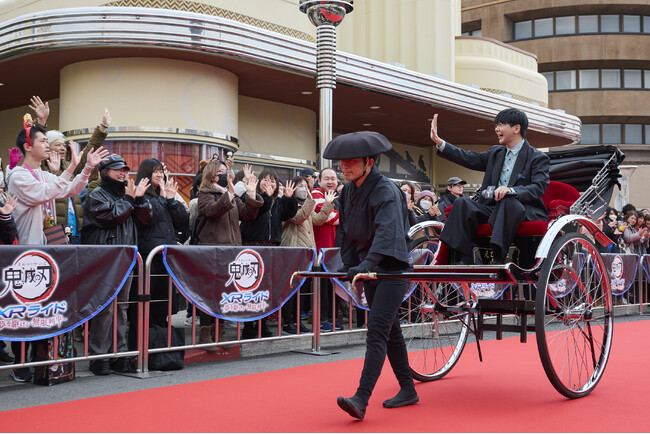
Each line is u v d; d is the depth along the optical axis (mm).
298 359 5906
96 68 11898
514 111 4785
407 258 3771
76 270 4656
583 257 4820
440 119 17156
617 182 5605
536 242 4531
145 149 11820
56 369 4723
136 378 4977
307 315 6777
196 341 6082
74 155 5035
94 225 5227
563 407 3975
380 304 3824
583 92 37000
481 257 4906
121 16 10820
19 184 4852
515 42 37719
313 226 7352
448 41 18031
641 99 36969
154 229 5559
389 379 4840
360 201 3910
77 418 3652
